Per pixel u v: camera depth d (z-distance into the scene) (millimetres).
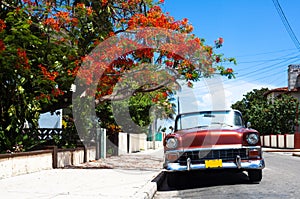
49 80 12273
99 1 14312
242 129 9766
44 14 13062
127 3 14570
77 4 13430
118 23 14398
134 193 8062
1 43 10773
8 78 12562
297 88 50344
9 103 12898
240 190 8789
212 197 8109
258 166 9289
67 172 12258
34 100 13234
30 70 12141
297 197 7836
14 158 11109
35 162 12352
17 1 13195
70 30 13289
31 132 14836
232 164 9281
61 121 18938
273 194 8188
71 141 16297
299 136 37312
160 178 10688
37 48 12758
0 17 12680
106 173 12023
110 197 7602
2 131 12812
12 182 9820
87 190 8523
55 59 12922
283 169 13836
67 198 7500
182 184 10430
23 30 11516
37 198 7484
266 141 47906
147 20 13383
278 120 46031
